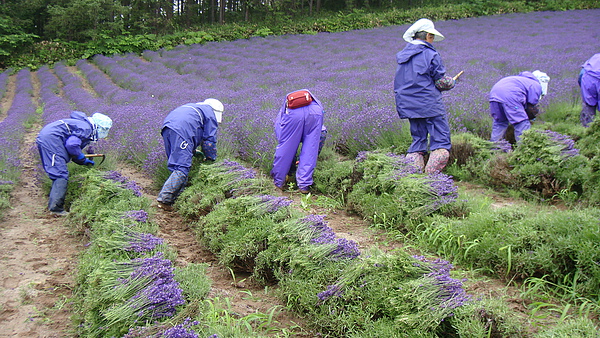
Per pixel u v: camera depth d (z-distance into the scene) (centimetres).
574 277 322
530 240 352
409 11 3494
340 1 4053
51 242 461
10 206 558
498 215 397
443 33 2602
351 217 515
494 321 257
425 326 257
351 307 289
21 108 1405
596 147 555
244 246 379
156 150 673
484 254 364
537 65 1301
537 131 550
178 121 537
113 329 276
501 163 578
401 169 510
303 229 364
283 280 347
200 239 439
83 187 532
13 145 868
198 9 3828
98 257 355
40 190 643
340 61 1931
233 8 3894
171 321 266
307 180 587
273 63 2030
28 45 2917
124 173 725
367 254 351
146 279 300
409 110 563
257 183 490
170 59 2347
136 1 3325
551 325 286
